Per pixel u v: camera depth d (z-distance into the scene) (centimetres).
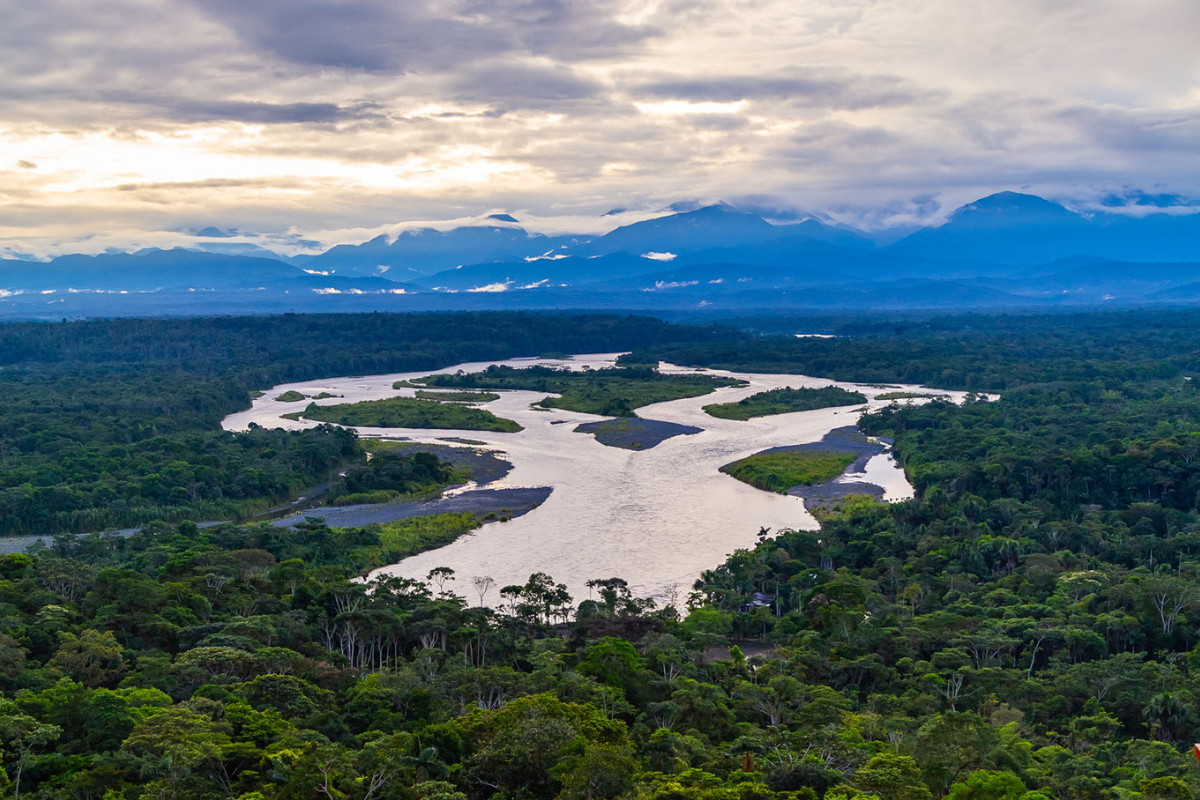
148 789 8300
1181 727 11219
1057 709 11862
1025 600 15050
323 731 10188
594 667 12044
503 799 8931
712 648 14238
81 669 10781
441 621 13162
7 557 14388
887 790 8900
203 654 11138
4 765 8625
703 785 8906
